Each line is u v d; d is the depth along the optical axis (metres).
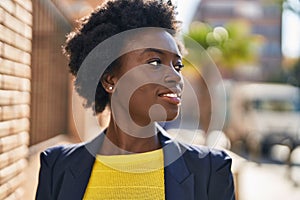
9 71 3.17
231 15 55.75
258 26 60.41
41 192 1.74
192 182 1.59
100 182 1.63
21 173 3.64
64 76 7.43
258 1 56.50
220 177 1.64
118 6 1.69
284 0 18.70
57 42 6.42
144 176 1.60
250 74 30.55
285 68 32.94
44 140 5.87
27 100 3.78
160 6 1.70
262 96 17.66
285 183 9.49
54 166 1.73
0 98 2.96
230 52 17.64
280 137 14.22
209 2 55.34
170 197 1.56
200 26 17.27
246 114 15.32
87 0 6.89
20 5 3.46
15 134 3.40
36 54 5.18
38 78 5.41
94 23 1.72
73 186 1.65
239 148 14.07
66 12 6.70
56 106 6.88
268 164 12.30
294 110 17.58
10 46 3.18
